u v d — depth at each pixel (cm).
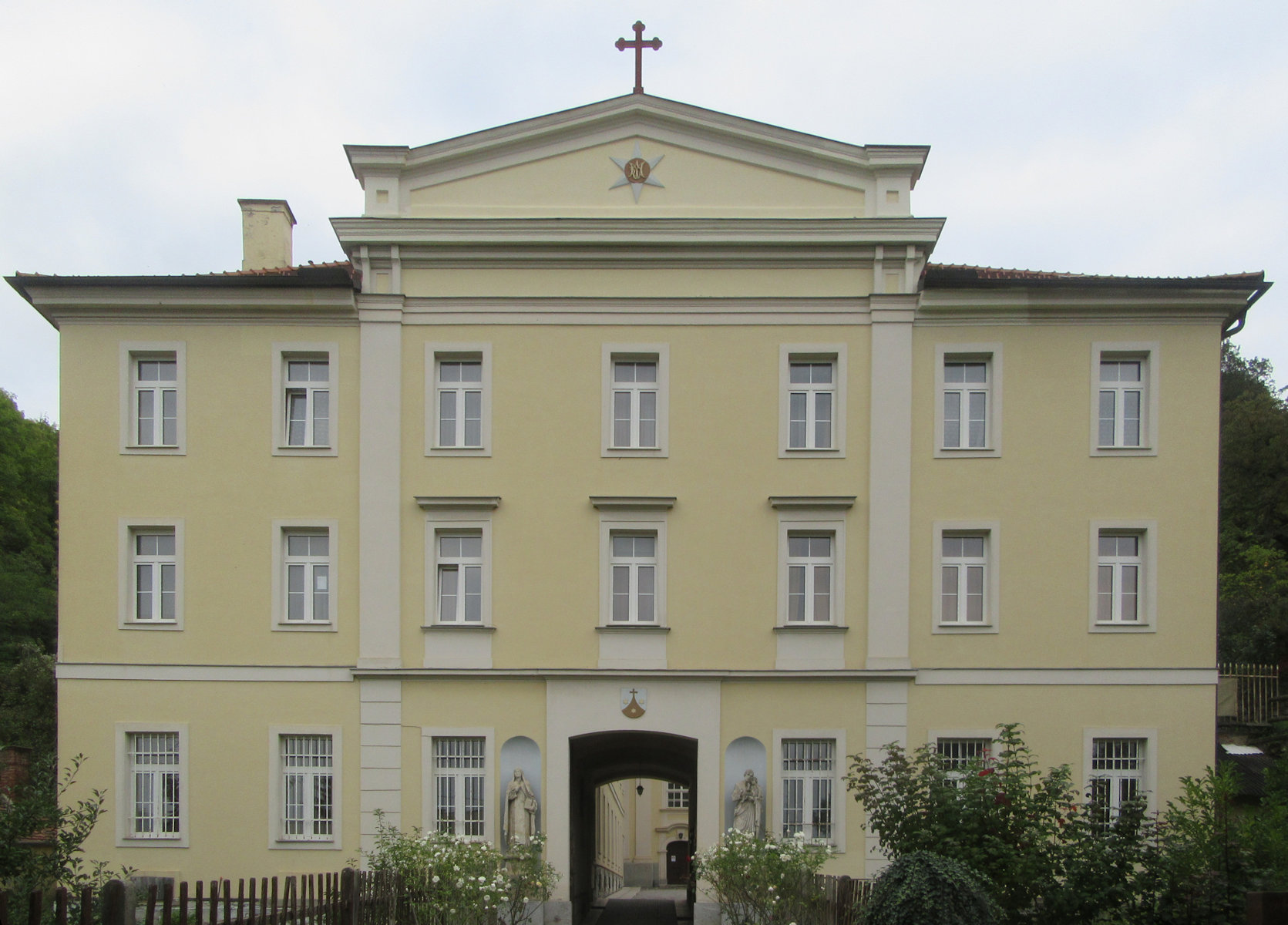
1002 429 2252
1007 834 1419
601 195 2306
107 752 2216
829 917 1511
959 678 2200
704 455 2264
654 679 2214
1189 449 2244
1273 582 3688
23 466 4781
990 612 2220
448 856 1714
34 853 1571
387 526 2250
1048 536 2231
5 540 4538
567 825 2188
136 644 2241
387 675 2214
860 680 2202
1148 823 1466
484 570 2245
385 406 2275
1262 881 1286
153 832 2208
